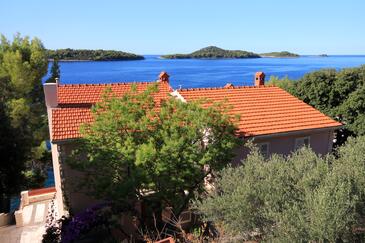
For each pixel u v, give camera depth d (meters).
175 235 13.91
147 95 15.68
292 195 10.51
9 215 21.48
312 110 23.25
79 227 15.72
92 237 16.91
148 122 14.60
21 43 40.28
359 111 28.14
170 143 13.51
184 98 21.59
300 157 12.36
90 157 14.86
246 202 10.12
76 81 111.19
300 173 11.34
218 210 10.86
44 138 38.84
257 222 10.11
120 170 15.20
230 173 11.91
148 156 13.05
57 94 21.12
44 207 23.38
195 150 14.37
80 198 18.00
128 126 14.60
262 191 10.45
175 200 14.77
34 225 20.55
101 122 14.70
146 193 16.41
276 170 11.34
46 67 40.56
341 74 30.08
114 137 14.82
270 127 20.12
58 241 16.45
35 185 32.91
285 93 25.28
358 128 27.73
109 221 16.12
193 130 14.34
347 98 29.55
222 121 15.16
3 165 26.77
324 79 30.56
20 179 28.33
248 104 22.58
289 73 153.75
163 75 26.72
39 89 41.34
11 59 35.53
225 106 17.31
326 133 22.23
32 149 35.12
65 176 17.61
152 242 12.90
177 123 14.54
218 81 122.12
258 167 11.46
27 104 36.91
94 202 18.33
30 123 36.69
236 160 19.09
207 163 14.94
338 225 8.72
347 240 9.10
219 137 15.31
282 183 10.73
